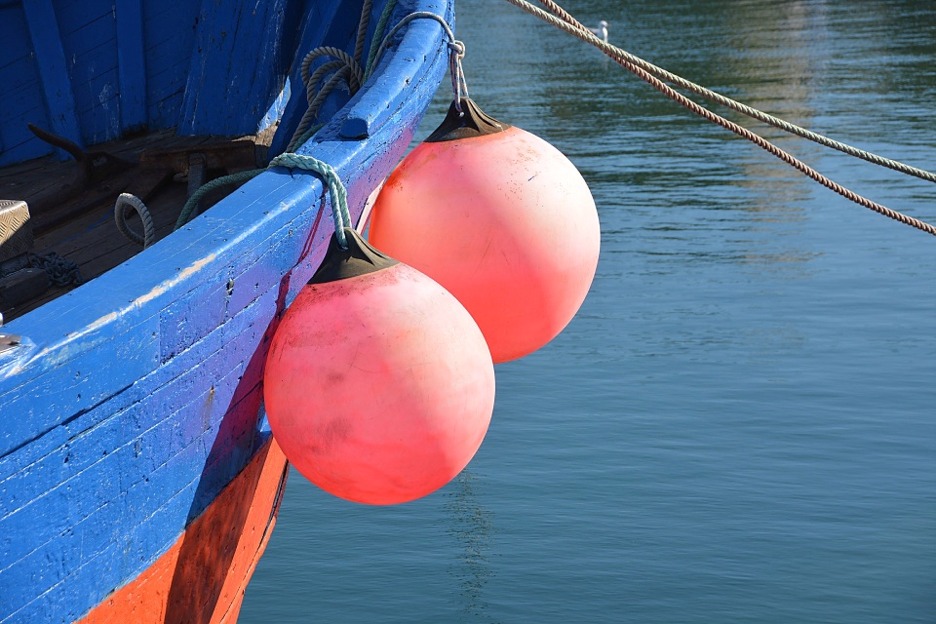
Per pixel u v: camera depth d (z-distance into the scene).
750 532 7.86
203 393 2.76
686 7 46.44
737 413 9.67
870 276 13.20
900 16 38.97
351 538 7.97
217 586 3.38
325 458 2.73
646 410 9.80
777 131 21.78
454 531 7.98
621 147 21.27
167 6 6.23
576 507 8.24
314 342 2.70
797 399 9.91
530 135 3.61
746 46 34.59
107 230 5.04
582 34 4.64
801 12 42.12
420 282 2.80
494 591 7.22
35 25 5.93
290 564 7.64
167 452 2.67
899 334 11.35
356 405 2.66
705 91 4.97
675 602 7.08
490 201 3.38
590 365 10.82
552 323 3.59
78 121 6.07
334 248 2.84
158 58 6.29
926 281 12.93
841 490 8.35
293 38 6.11
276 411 2.76
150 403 2.52
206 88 6.17
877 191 16.98
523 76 31.12
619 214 16.44
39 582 2.35
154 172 5.50
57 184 5.48
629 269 13.80
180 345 2.58
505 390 10.34
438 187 3.41
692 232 15.29
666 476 8.63
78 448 2.32
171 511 2.79
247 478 3.27
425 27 4.41
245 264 2.77
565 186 3.50
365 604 7.14
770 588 7.20
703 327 11.74
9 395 2.10
